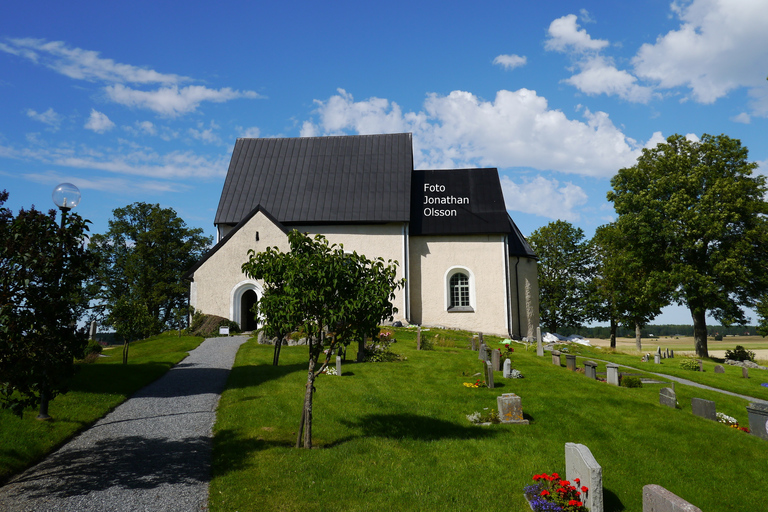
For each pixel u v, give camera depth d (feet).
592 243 159.22
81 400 46.24
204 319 105.70
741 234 110.22
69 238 31.22
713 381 75.61
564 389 54.80
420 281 126.52
